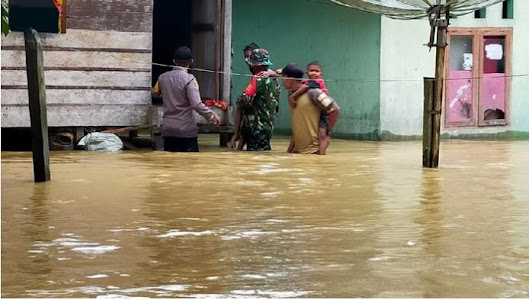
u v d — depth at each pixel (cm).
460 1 1290
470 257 701
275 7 1945
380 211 898
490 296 593
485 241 760
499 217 873
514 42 1891
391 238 768
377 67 1775
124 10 1478
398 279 632
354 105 1820
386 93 1777
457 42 1833
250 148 1483
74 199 941
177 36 1959
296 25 1912
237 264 668
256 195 984
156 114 1486
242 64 1994
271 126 1484
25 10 1417
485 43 1862
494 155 1466
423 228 812
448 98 1823
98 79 1471
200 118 1520
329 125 1434
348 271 652
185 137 1434
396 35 1786
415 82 1808
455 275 645
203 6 1628
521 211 907
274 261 679
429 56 1820
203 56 1631
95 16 1463
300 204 930
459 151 1539
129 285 608
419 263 679
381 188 1052
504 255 709
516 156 1452
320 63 1875
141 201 934
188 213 870
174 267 658
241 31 2002
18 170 1172
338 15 1839
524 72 1909
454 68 1833
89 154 1388
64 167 1206
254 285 611
